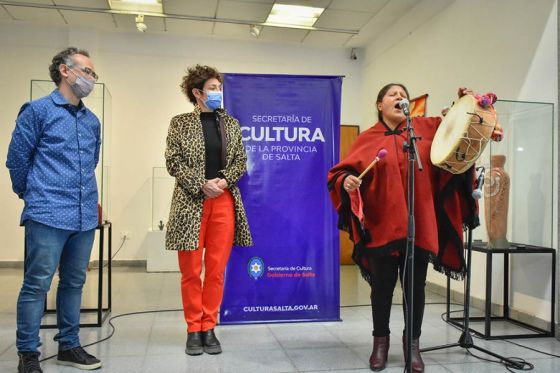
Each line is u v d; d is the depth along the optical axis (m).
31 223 2.02
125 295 4.12
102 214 3.19
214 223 2.46
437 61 4.54
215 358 2.39
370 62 6.22
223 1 4.97
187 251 2.42
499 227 2.98
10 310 3.47
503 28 3.55
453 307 3.74
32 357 2.06
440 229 2.24
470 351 2.56
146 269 5.69
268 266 3.04
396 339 2.76
